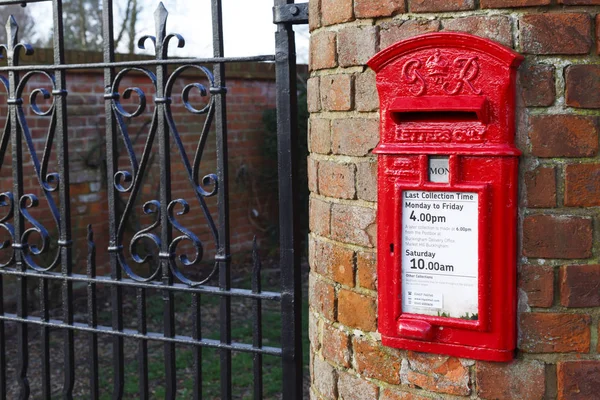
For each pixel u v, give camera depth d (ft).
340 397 5.93
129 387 14.80
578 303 4.95
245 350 6.99
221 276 7.07
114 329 7.65
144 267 22.29
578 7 4.82
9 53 8.04
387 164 5.25
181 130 23.29
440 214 5.09
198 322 7.21
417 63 5.02
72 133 20.12
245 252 26.21
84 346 17.42
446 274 5.11
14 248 8.22
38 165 8.04
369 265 5.58
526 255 5.00
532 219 4.98
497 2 4.91
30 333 17.76
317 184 6.05
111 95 7.46
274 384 14.92
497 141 4.86
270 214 27.43
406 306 5.28
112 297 7.61
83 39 30.25
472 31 5.00
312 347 6.38
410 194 5.19
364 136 5.51
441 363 5.30
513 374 5.09
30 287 18.99
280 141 6.70
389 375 5.55
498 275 4.95
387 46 5.31
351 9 5.49
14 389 14.76
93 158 20.65
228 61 6.80
